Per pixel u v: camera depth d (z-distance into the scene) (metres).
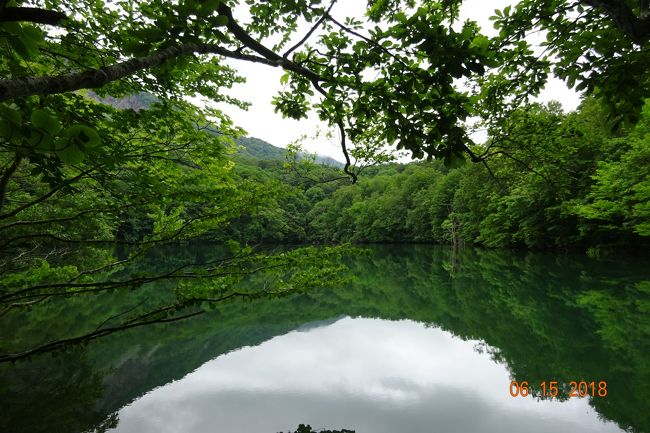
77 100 3.08
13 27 0.94
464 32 1.91
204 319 12.09
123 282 2.61
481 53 1.98
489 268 21.17
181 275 2.92
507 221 29.08
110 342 9.23
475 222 36.28
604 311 10.16
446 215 46.00
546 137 4.39
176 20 1.57
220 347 9.24
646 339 7.86
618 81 2.61
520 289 14.40
